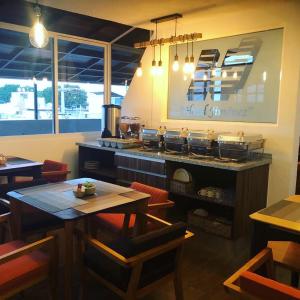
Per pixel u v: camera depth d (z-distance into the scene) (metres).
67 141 4.73
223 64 3.84
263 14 3.41
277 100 3.43
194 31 4.04
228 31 3.72
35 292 2.29
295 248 2.00
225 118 3.88
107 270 1.83
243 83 3.68
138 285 1.75
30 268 1.82
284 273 2.58
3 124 4.20
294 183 3.48
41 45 2.71
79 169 4.73
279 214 1.85
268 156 3.46
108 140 4.22
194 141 3.56
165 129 3.96
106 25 4.70
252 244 1.83
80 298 2.12
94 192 2.39
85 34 4.75
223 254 2.95
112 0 3.20
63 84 4.68
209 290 2.38
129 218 2.45
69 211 2.01
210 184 3.85
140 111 4.79
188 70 3.76
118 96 5.28
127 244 1.68
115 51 5.21
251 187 3.21
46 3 3.35
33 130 4.47
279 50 3.38
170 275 1.94
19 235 2.33
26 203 2.17
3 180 3.92
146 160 3.76
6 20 3.96
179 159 3.42
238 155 3.25
